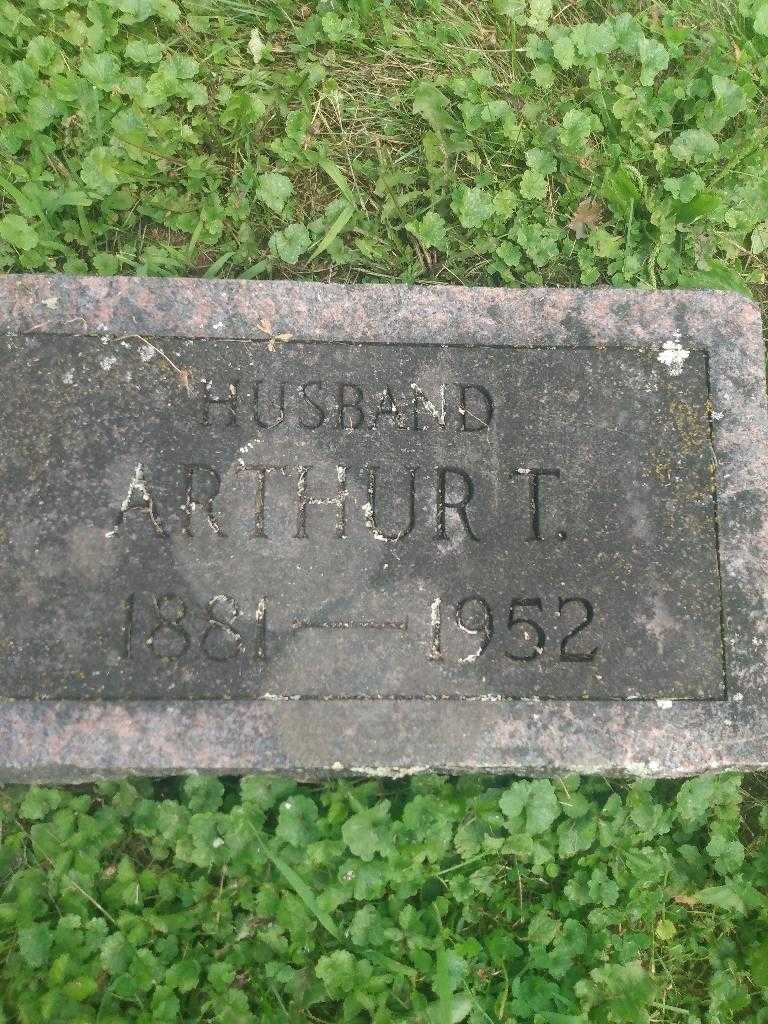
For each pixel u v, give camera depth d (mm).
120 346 914
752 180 1068
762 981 920
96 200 1028
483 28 1104
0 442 897
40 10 1054
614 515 916
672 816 945
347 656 888
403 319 930
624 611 905
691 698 901
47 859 915
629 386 932
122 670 878
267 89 1063
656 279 1054
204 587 889
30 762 869
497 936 918
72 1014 872
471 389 924
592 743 890
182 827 908
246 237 1026
